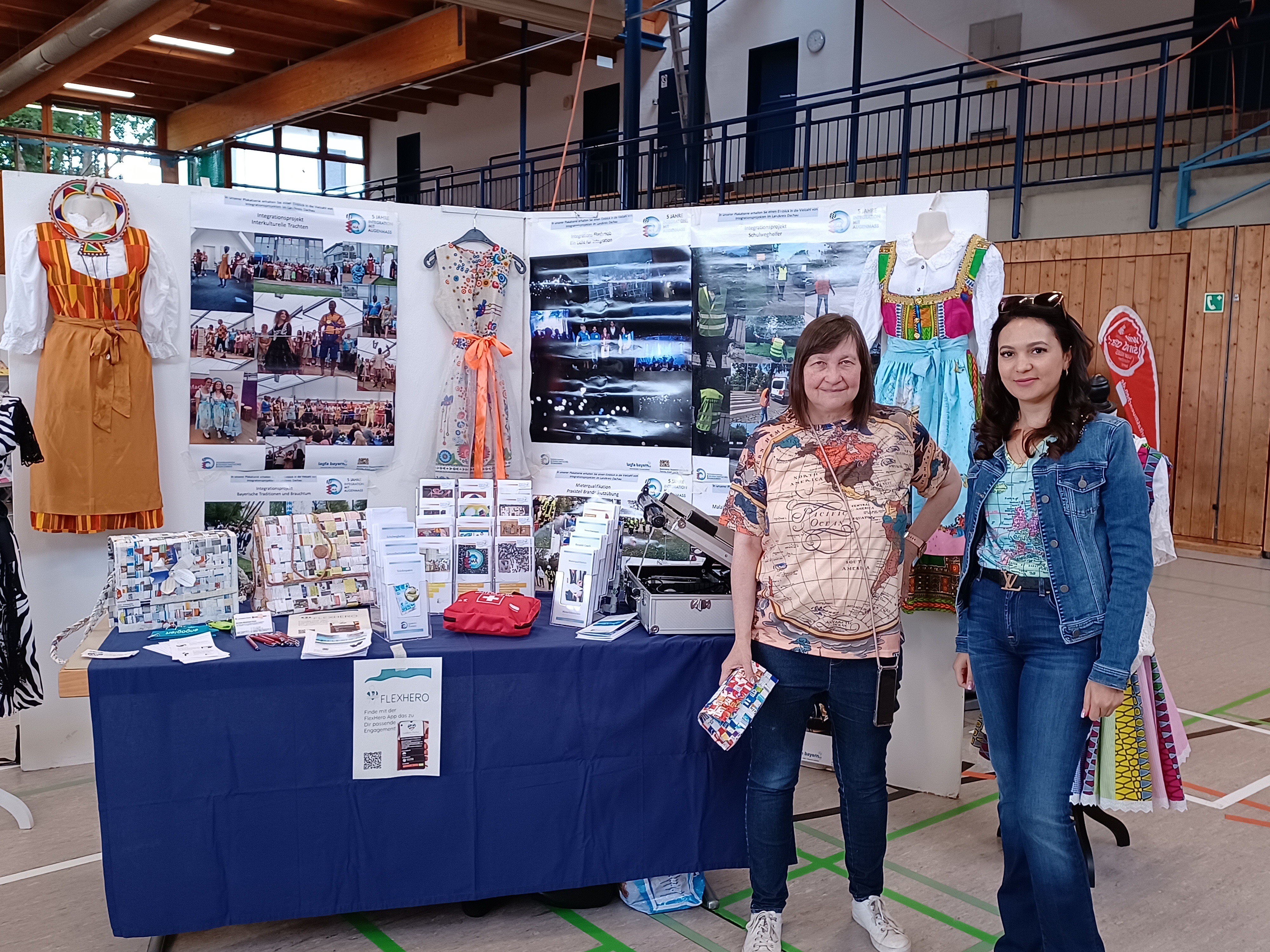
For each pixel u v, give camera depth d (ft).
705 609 8.38
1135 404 14.38
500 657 7.91
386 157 56.75
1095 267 28.14
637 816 8.33
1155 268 27.09
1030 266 29.37
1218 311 26.13
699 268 11.90
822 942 8.04
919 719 11.45
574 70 44.16
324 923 8.31
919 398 10.80
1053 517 6.33
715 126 30.14
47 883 8.85
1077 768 6.32
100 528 11.12
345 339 11.96
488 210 12.36
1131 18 31.40
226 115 45.09
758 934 7.71
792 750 7.62
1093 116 32.37
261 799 7.50
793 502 7.27
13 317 10.71
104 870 7.23
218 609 8.61
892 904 8.75
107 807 7.18
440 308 12.05
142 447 11.23
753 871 7.77
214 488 11.73
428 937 8.09
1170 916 8.55
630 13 30.83
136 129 51.24
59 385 10.78
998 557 6.66
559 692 8.06
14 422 9.59
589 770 8.18
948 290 10.57
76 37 31.73
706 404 11.96
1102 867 9.53
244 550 11.87
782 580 7.32
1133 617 6.08
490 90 49.75
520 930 8.23
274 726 7.49
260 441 11.80
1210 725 13.62
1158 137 26.20
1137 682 8.91
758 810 7.64
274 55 38.34
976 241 10.53
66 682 7.11
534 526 9.87
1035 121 33.58
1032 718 6.38
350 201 11.85
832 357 7.18
